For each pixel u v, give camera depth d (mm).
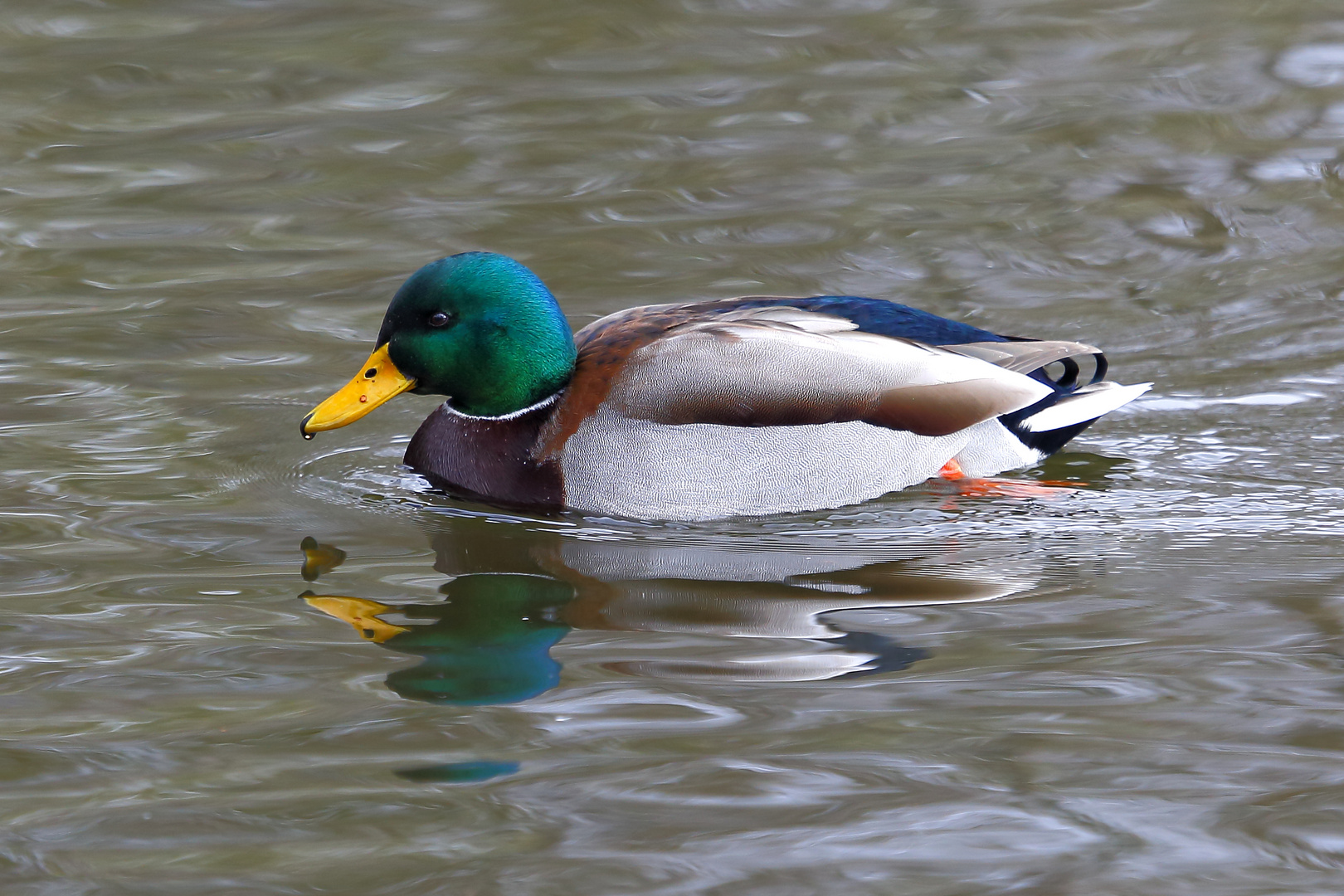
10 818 7781
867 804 7895
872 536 11609
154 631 9867
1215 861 7414
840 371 12305
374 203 18766
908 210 18312
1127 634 9750
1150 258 17031
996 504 12156
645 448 12086
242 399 14109
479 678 9258
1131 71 22328
